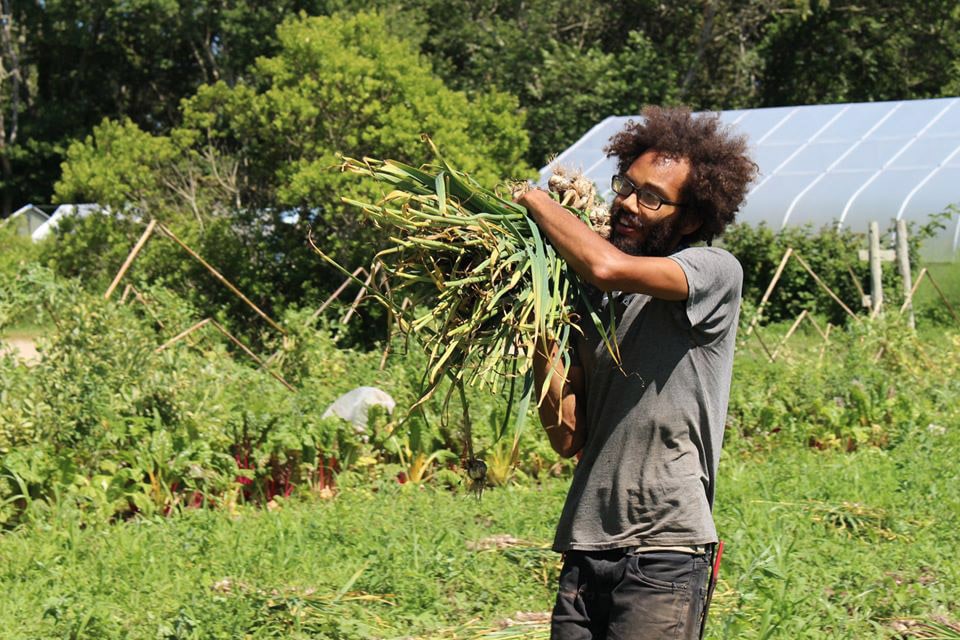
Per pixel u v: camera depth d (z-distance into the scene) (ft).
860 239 68.54
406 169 10.86
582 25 104.73
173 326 38.01
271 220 59.93
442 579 18.63
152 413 26.00
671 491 10.02
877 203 70.44
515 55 95.45
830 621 16.83
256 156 60.54
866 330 40.86
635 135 10.75
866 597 17.92
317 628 16.03
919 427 33.86
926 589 18.21
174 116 119.44
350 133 57.16
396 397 30.89
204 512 23.12
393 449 27.76
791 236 68.74
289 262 58.49
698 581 10.06
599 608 10.34
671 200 10.39
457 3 101.35
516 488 26.55
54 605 16.29
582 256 9.75
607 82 93.97
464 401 11.11
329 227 57.72
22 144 118.52
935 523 22.95
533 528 22.06
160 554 19.90
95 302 26.40
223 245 57.77
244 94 59.06
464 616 17.19
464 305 10.65
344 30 58.80
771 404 34.12
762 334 47.19
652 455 10.08
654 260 9.78
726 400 10.39
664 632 9.90
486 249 10.35
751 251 68.44
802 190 73.20
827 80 108.78
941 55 107.55
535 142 95.04
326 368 35.63
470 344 10.61
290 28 58.59
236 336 55.01
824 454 31.58
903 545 21.40
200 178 62.39
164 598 17.30
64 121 117.19
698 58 100.17
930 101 79.66
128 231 59.77
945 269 66.85
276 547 19.97
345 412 29.04
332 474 27.20
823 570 19.02
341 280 57.36
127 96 120.98
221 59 104.94
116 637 15.58
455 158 56.70
